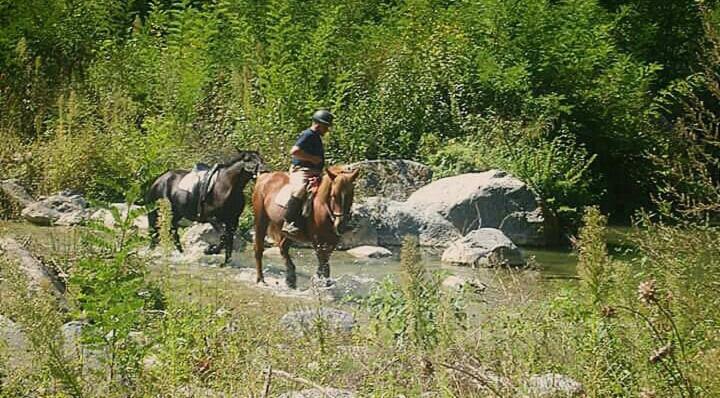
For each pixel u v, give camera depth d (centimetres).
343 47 2534
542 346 651
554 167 2144
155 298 684
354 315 908
